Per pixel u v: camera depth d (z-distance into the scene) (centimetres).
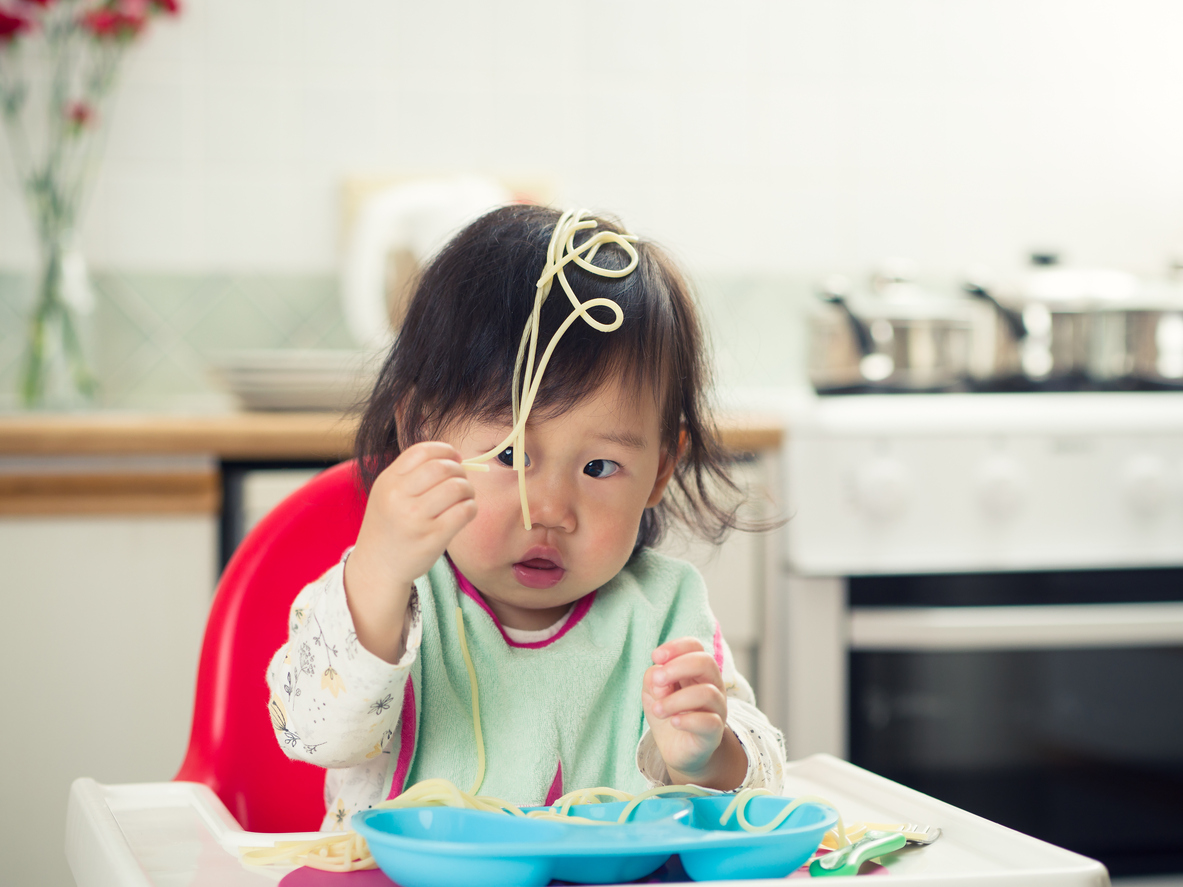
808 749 146
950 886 39
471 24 202
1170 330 167
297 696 54
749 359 210
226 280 198
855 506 144
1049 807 149
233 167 197
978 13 213
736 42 209
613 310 63
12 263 190
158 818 51
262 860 44
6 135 189
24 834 140
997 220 215
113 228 195
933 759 147
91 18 182
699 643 52
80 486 141
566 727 65
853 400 151
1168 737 151
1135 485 147
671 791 47
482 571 62
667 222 208
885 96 212
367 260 180
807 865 44
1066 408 149
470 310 63
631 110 207
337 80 199
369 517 51
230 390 157
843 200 212
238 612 78
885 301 168
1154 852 150
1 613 140
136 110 194
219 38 196
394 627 52
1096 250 217
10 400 189
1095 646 149
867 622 146
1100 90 216
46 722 141
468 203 181
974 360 193
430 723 63
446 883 37
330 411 157
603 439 61
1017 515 146
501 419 61
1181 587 152
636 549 77
